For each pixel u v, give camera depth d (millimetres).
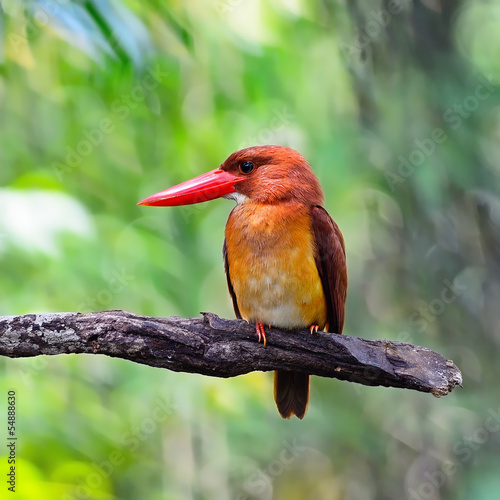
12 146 10578
